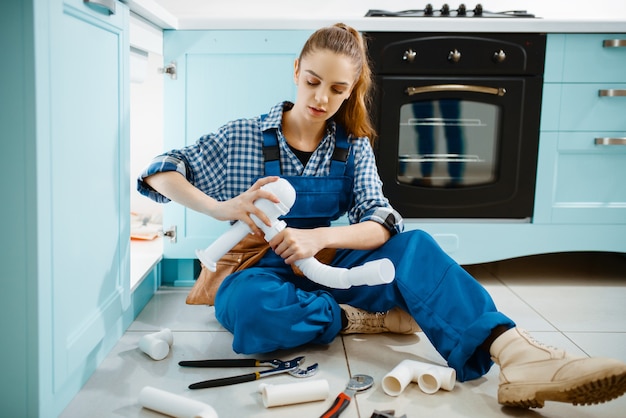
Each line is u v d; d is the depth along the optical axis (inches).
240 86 81.5
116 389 49.8
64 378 45.3
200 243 81.8
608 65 84.5
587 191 87.7
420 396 49.6
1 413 41.6
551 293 82.5
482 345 50.3
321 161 59.9
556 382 43.3
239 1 104.2
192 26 80.0
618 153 86.7
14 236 39.9
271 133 58.8
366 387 50.3
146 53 77.4
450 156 86.1
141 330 64.2
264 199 50.1
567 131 85.7
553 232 87.6
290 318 53.3
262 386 47.4
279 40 80.9
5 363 41.1
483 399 49.3
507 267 97.0
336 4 105.5
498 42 82.7
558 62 84.0
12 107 38.9
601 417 46.6
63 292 44.7
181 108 81.6
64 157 44.2
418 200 85.9
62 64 43.4
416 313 53.6
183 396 48.0
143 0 65.1
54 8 41.5
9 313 40.6
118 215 58.7
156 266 80.1
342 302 63.4
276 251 51.8
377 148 84.0
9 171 39.4
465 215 86.9
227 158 58.9
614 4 107.7
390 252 56.6
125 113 59.7
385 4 105.8
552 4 107.2
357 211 60.9
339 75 50.9
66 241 45.1
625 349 61.8
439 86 82.6
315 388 47.6
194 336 62.6
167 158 56.7
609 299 79.9
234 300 54.3
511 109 84.5
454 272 53.0
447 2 105.7
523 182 86.4
